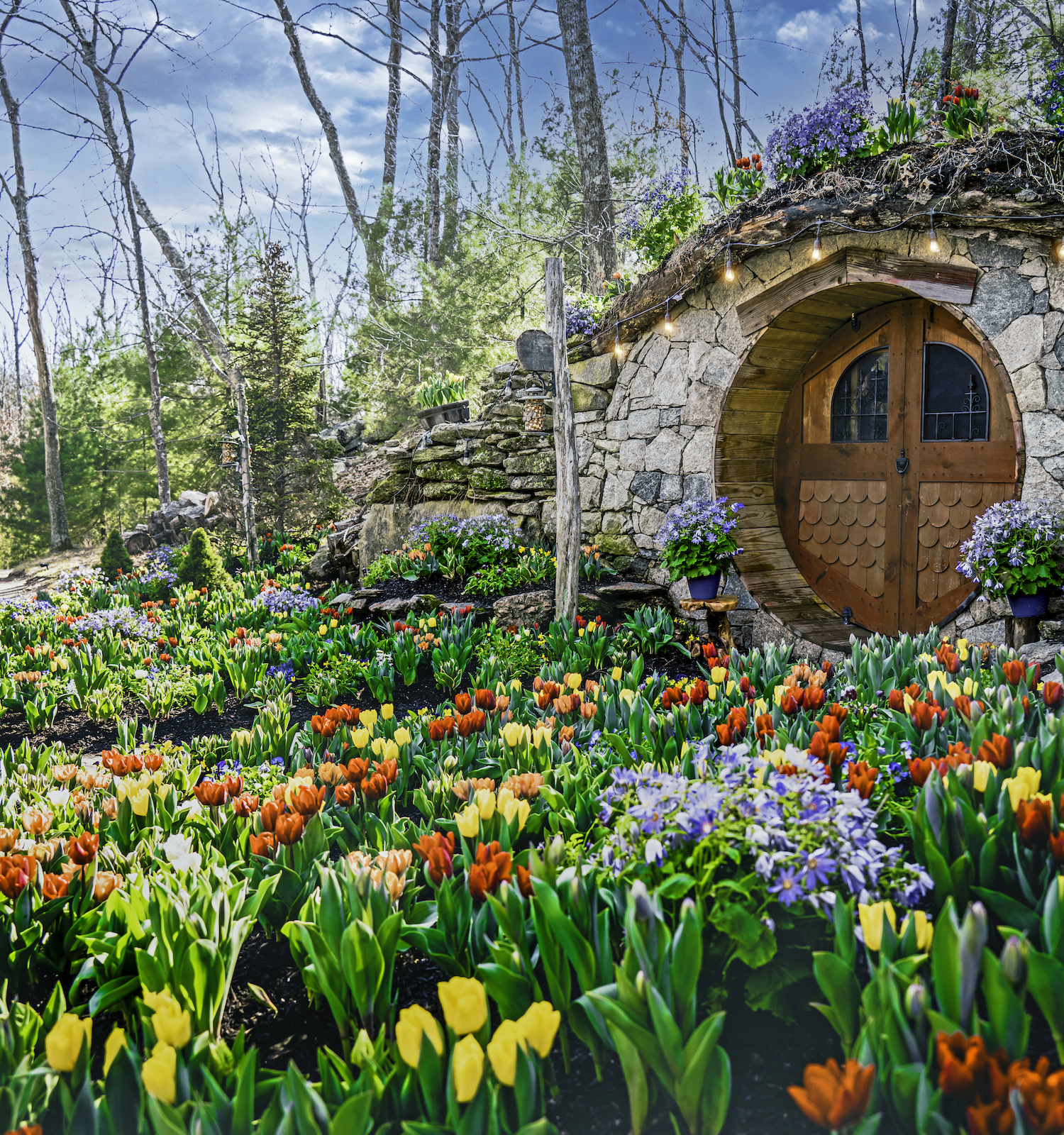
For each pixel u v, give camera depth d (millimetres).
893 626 5953
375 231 13211
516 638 5801
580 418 7605
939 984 1479
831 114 5457
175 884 2191
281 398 13047
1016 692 3021
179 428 16906
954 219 4801
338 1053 1946
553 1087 1698
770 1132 1499
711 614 6008
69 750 5027
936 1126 1301
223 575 10625
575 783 2818
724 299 6250
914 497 5773
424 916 2193
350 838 2875
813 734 2914
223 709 5691
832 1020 1560
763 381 6324
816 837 1815
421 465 9422
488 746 3430
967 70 8953
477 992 1520
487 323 12172
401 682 5875
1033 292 4586
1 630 7531
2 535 18641
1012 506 4566
